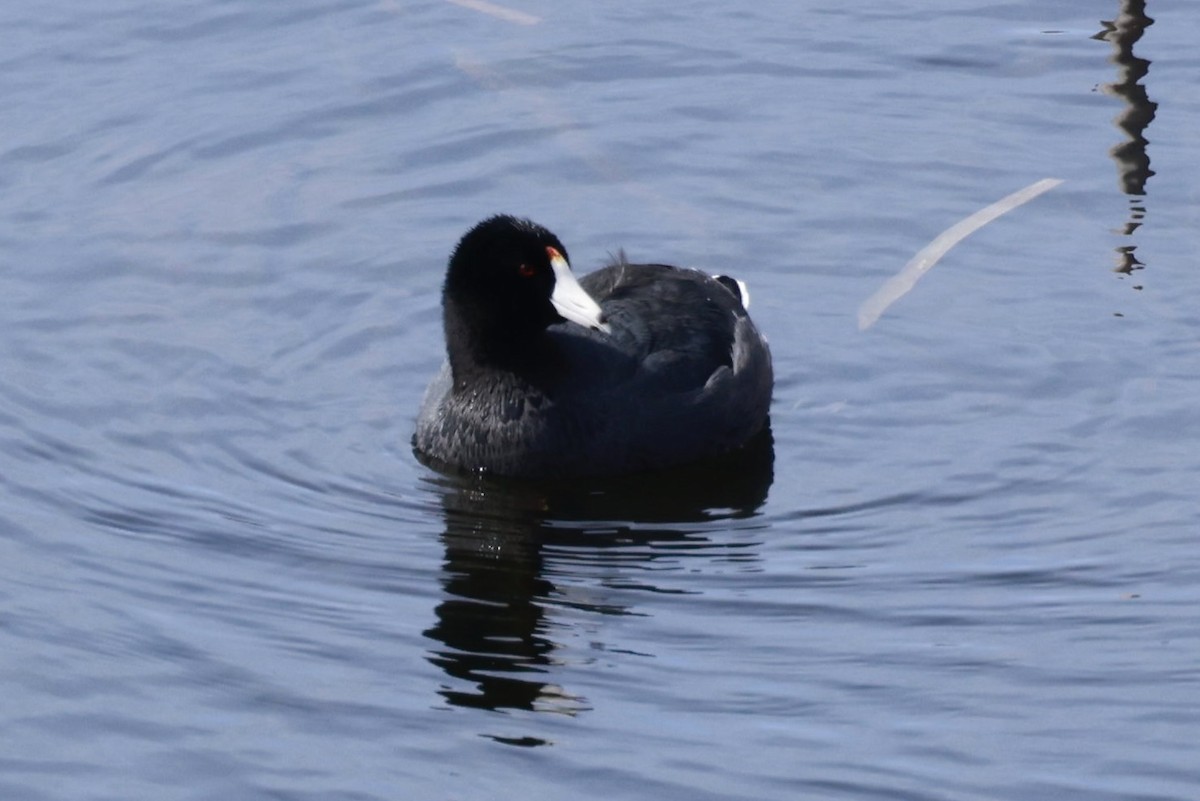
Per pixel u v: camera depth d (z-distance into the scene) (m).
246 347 14.27
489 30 18.31
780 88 17.48
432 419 13.23
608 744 9.98
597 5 18.78
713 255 15.42
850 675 10.58
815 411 13.64
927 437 13.22
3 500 12.34
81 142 16.59
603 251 15.47
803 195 16.09
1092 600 11.23
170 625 11.09
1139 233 15.30
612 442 12.99
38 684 10.47
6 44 17.86
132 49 17.86
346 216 15.83
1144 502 12.23
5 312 14.53
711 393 13.25
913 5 18.64
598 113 17.17
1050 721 10.09
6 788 9.55
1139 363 13.78
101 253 15.27
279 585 11.53
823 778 9.68
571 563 11.82
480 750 9.92
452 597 11.41
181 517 12.23
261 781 9.65
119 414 13.39
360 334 14.50
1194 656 10.61
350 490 12.67
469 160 16.58
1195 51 17.59
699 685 10.51
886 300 14.80
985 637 10.91
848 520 12.28
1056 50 17.73
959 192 15.99
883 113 17.09
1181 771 9.63
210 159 16.48
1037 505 12.30
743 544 12.03
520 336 12.95
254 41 18.02
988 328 14.34
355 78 17.53
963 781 9.62
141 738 10.00
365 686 10.50
